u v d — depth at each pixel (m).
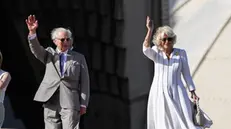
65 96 21.31
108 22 38.19
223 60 35.38
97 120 38.78
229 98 34.75
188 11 36.91
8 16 40.19
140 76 37.56
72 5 38.97
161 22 37.12
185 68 21.98
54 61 21.56
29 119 40.47
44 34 39.62
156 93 21.77
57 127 21.77
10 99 40.69
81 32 38.97
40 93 21.58
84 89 21.70
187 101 21.80
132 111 37.69
